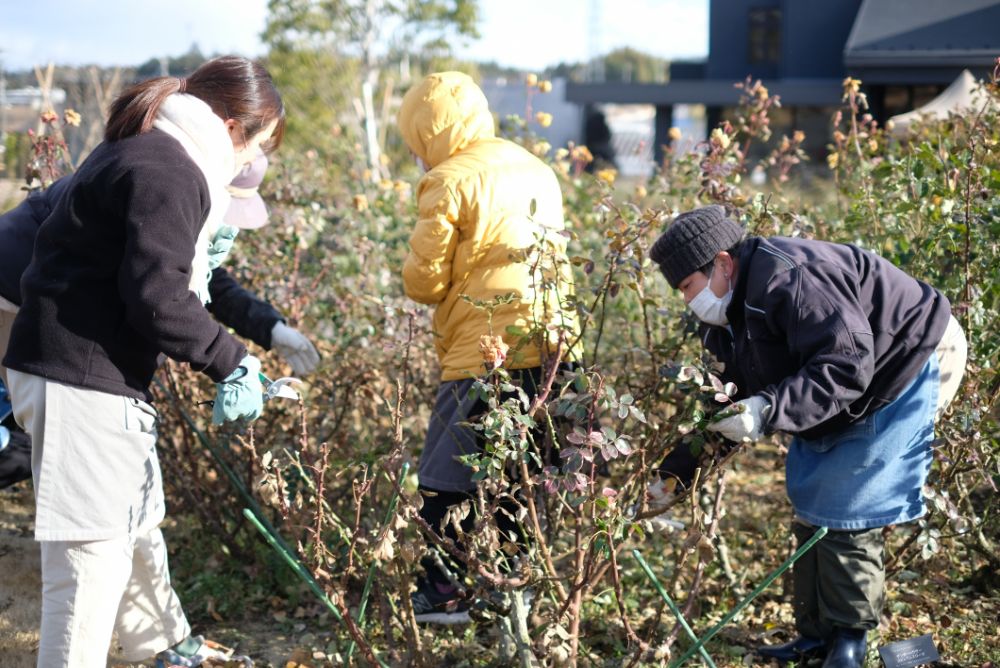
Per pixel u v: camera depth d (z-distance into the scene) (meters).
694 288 2.63
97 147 2.40
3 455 2.83
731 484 4.27
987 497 3.81
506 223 2.97
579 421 2.48
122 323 2.37
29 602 3.29
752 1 25.53
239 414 2.49
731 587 3.29
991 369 3.16
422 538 2.59
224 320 2.96
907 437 2.61
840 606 2.67
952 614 3.19
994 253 3.29
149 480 2.48
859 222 3.63
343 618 2.55
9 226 2.63
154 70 11.47
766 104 4.36
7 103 11.74
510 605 2.59
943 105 6.16
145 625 2.71
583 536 2.62
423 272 2.99
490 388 2.38
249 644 3.12
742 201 3.32
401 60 23.42
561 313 2.79
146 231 2.22
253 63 2.57
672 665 2.67
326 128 18.83
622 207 3.48
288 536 3.44
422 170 3.28
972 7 18.89
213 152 2.39
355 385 3.63
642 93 25.55
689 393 2.47
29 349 2.31
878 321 2.52
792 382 2.38
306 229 4.23
